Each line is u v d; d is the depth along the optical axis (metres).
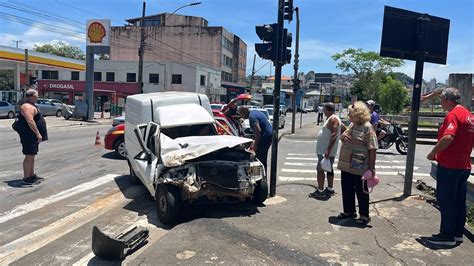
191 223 5.63
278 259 4.57
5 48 37.19
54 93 58.53
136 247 5.10
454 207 4.98
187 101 8.75
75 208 7.18
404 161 13.49
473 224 5.81
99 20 32.09
